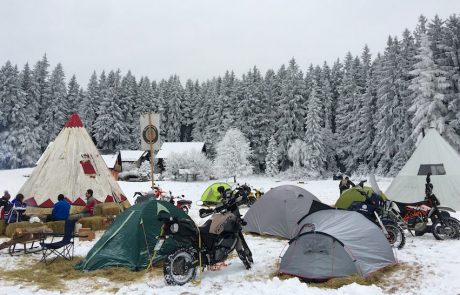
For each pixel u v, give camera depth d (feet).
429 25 145.18
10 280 23.61
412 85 123.85
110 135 246.06
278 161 208.33
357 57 222.07
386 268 24.57
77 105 280.92
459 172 48.55
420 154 50.72
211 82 304.91
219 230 24.59
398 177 51.57
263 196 40.04
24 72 256.52
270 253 30.68
